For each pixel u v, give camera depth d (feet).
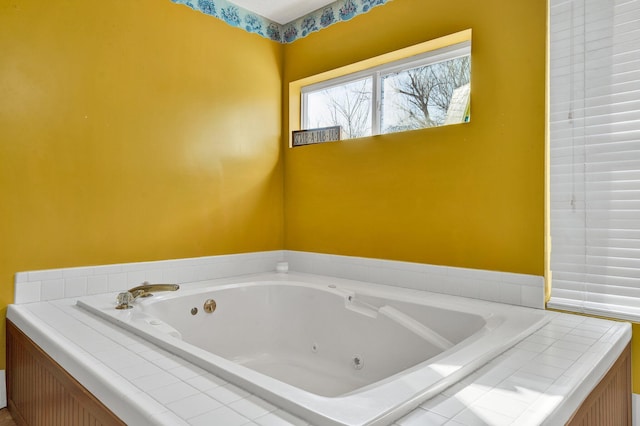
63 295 6.38
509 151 6.13
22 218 6.05
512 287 6.04
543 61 5.82
